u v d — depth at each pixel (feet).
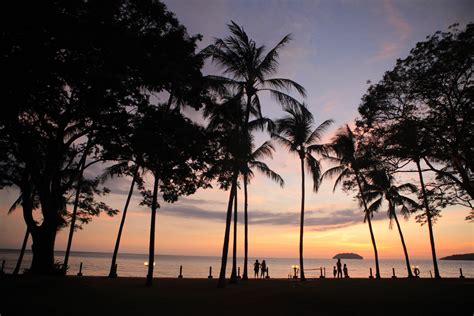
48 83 29.37
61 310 31.60
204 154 45.60
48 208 57.52
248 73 67.56
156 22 41.86
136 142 40.57
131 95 39.04
